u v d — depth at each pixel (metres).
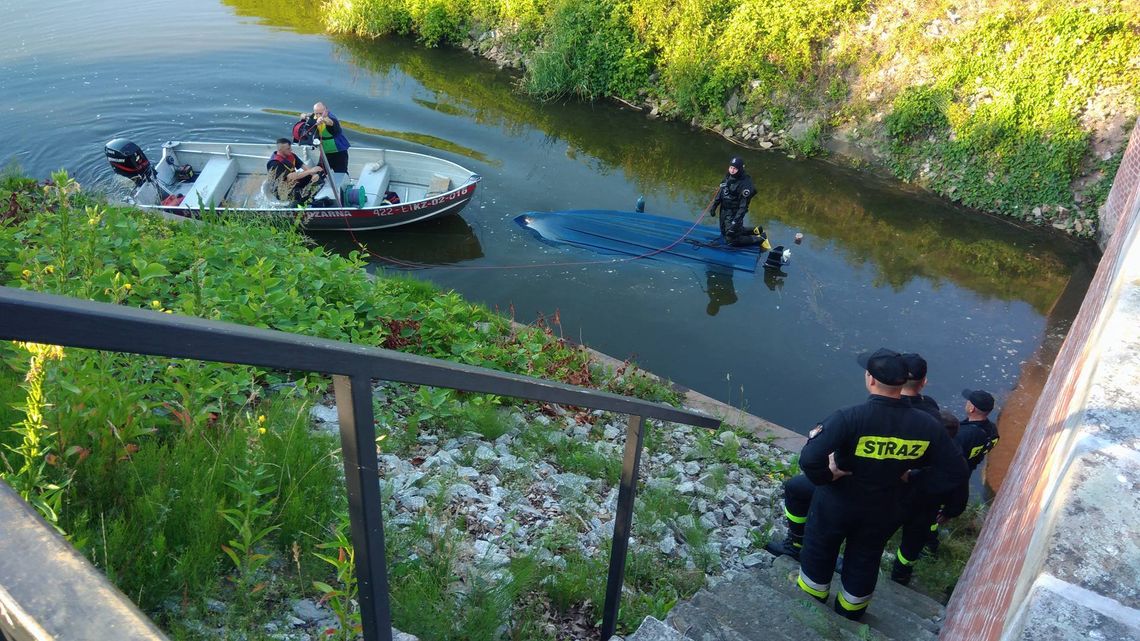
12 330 0.69
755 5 18.97
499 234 13.86
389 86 19.98
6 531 0.75
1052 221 15.37
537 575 4.08
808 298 12.74
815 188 16.67
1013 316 12.66
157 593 2.86
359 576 1.36
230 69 19.98
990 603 2.42
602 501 5.68
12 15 22.80
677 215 14.99
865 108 17.69
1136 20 15.66
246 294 6.25
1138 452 2.02
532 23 21.64
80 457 3.20
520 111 19.38
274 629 2.96
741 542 5.91
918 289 13.25
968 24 17.22
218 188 13.20
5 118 16.61
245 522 2.92
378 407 5.86
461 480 5.03
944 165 16.61
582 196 15.46
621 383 8.66
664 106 19.66
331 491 3.82
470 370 1.60
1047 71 15.92
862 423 3.98
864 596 4.40
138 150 12.87
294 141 13.66
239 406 4.75
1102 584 1.61
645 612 4.20
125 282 5.04
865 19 18.28
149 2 24.42
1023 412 10.48
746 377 11.00
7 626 0.71
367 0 22.66
